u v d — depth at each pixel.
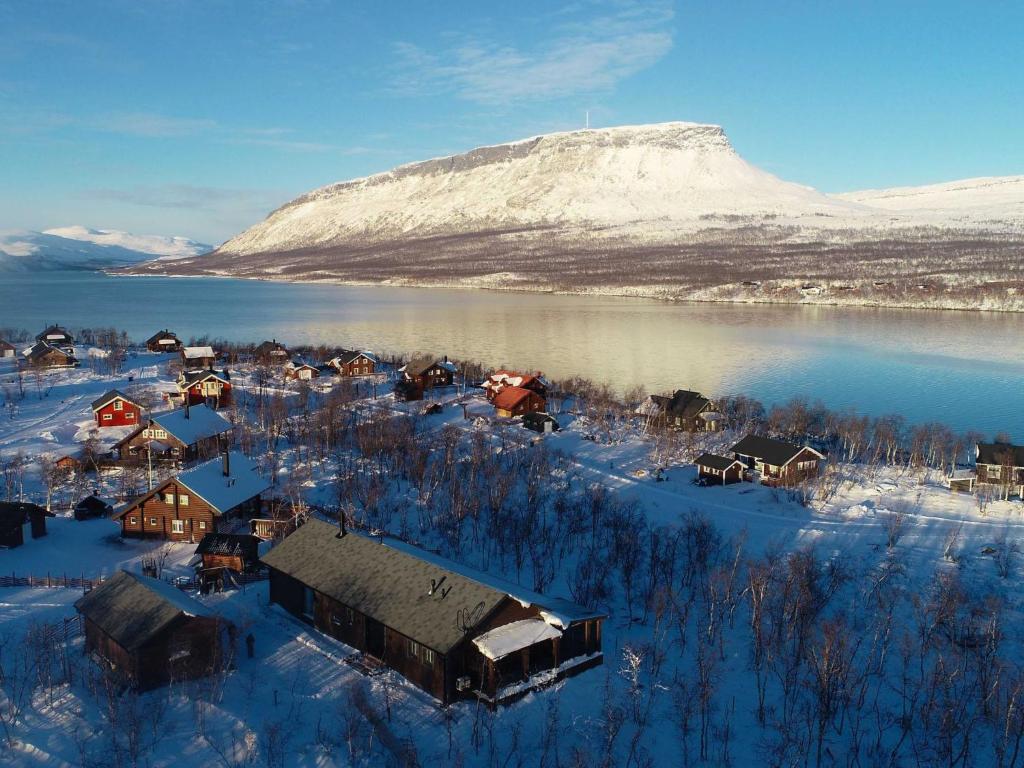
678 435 120.06
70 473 93.50
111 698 42.97
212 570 63.66
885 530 79.50
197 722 42.50
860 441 116.88
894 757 43.16
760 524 82.62
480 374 177.25
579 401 145.25
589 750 41.94
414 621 48.53
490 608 47.59
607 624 59.19
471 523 79.62
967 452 110.81
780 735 45.31
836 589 64.44
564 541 75.12
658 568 68.44
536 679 48.25
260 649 52.56
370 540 57.47
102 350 187.88
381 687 47.78
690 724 46.00
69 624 54.94
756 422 128.88
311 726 43.31
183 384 130.75
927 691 49.44
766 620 58.81
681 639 56.50
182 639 46.94
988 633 54.72
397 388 145.00
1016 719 44.22
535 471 92.06
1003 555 72.00
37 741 40.38
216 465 81.00
